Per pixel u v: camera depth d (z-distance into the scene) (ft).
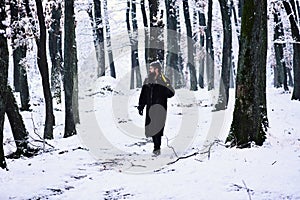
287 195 16.99
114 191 19.45
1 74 23.13
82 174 23.66
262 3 26.20
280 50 94.84
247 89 26.48
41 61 40.32
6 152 34.37
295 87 71.87
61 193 19.72
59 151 32.40
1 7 23.80
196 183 19.51
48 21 57.62
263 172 20.22
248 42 26.40
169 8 90.68
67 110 44.16
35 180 22.04
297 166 20.98
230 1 98.68
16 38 52.16
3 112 23.70
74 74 45.60
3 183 21.31
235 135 26.61
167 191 18.61
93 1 112.27
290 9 70.13
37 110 64.69
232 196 17.20
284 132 34.96
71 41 45.29
